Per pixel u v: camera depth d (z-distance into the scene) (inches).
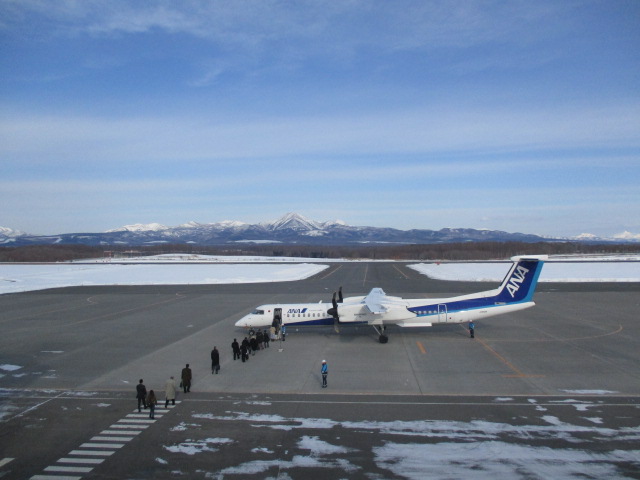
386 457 689.6
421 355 1318.9
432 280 3528.5
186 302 2471.7
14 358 1318.9
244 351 1262.3
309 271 4827.8
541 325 1738.4
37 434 788.6
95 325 1830.7
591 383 1037.8
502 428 789.9
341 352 1371.8
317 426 808.9
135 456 703.7
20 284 3577.8
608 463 663.1
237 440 756.0
